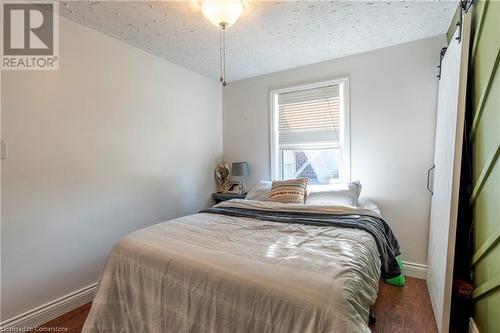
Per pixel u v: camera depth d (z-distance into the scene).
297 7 1.90
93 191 2.21
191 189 3.22
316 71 3.00
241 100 3.56
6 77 1.73
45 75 1.91
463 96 1.54
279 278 1.08
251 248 1.41
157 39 2.39
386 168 2.63
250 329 1.05
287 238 1.57
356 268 1.16
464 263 1.66
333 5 1.89
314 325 0.92
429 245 2.33
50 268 1.94
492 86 1.25
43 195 1.90
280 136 3.30
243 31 2.25
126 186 2.47
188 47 2.57
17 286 1.77
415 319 1.83
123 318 1.45
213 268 1.21
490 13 1.27
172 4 1.85
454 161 1.57
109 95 2.32
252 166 3.49
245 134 3.54
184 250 1.38
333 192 2.46
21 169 1.79
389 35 2.36
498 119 1.17
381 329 1.72
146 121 2.66
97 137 2.23
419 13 2.00
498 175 1.20
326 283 1.02
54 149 1.96
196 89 3.29
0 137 1.69
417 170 2.48
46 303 1.91
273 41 2.45
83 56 2.13
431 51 2.40
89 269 2.18
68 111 2.04
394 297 2.12
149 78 2.69
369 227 1.71
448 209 1.66
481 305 1.42
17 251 1.77
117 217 2.39
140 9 1.91
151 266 1.38
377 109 2.66
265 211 2.21
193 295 1.21
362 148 2.74
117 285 1.49
